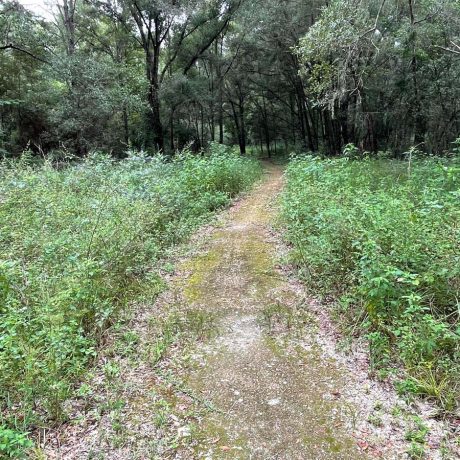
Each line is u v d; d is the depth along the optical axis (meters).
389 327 3.72
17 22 14.43
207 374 3.50
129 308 4.62
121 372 3.50
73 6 19.39
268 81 31.08
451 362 3.25
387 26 16.45
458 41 14.81
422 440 2.65
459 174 7.11
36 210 6.39
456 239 4.24
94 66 16.73
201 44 25.91
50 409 2.93
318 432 2.79
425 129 19.88
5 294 3.89
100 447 2.68
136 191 8.02
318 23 10.50
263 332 4.18
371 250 4.08
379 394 3.15
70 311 3.87
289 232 6.84
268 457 2.59
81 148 17.98
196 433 2.81
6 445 2.27
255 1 23.02
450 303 3.86
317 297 4.86
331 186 7.73
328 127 25.55
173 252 6.64
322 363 3.61
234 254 6.57
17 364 3.12
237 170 12.80
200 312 4.65
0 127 17.72
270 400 3.14
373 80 18.95
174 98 22.92
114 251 5.34
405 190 6.82
